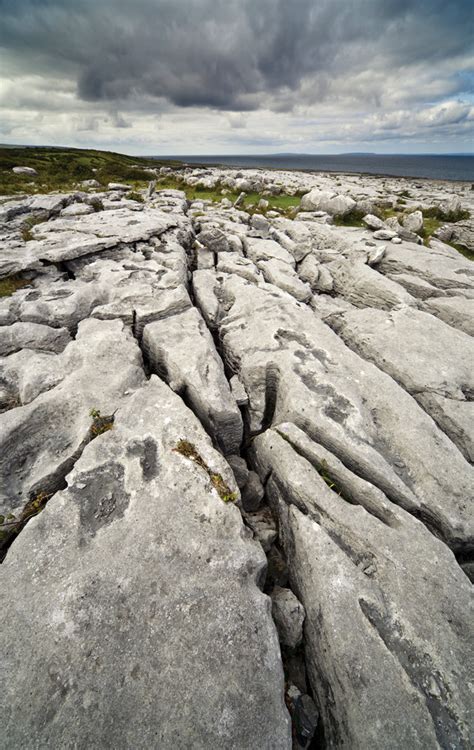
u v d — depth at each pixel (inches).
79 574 50.8
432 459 75.9
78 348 92.9
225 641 46.9
